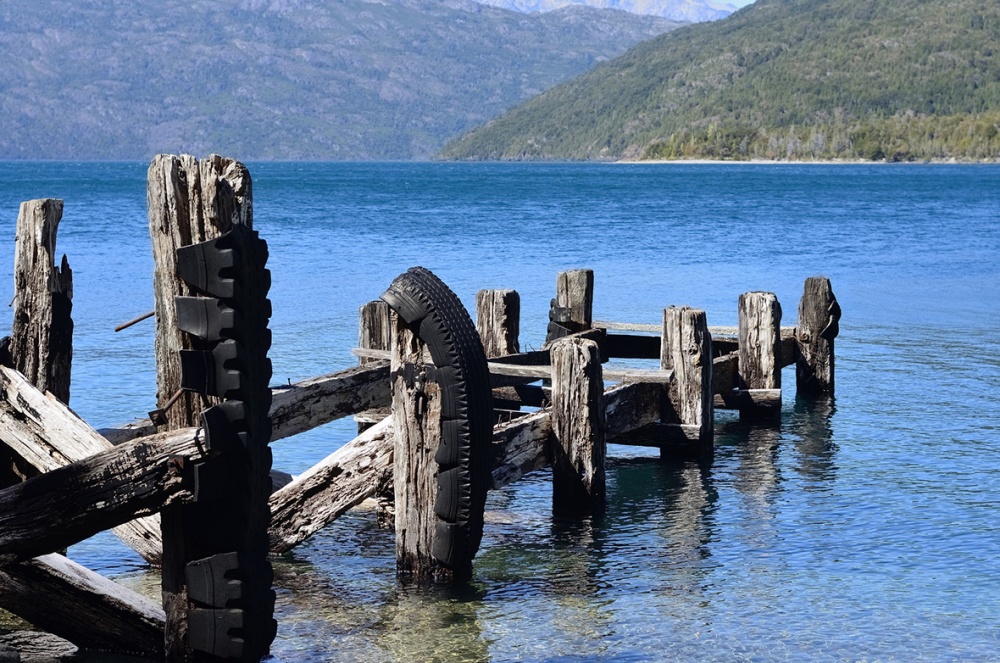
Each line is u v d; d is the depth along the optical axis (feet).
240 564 20.79
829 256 135.44
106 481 20.22
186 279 20.29
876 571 30.99
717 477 41.57
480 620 27.35
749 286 103.40
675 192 368.07
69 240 141.69
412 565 29.58
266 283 21.38
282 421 32.68
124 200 268.21
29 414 23.16
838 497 38.50
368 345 45.98
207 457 20.06
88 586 23.77
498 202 281.13
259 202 270.05
